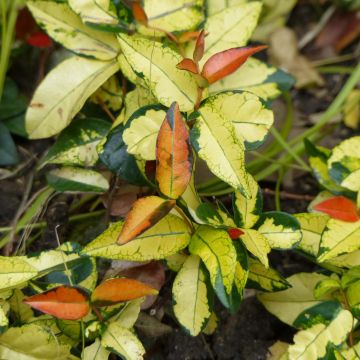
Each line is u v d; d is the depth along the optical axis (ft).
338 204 1.80
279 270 1.96
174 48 1.84
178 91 1.74
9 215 1.96
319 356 1.75
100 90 1.90
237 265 1.74
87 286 1.76
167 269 1.88
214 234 1.73
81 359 1.73
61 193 1.93
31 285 1.76
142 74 1.73
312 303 1.81
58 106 1.83
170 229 1.74
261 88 1.86
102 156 1.80
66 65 1.84
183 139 1.68
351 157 1.84
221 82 1.86
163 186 1.68
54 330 1.75
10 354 1.71
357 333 1.82
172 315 1.86
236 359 1.86
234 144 1.69
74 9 1.83
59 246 1.80
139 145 1.72
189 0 1.83
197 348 1.86
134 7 1.73
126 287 1.70
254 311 1.90
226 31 1.84
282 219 1.75
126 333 1.72
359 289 1.77
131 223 1.65
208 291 1.74
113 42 1.86
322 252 1.75
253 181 1.77
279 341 1.86
